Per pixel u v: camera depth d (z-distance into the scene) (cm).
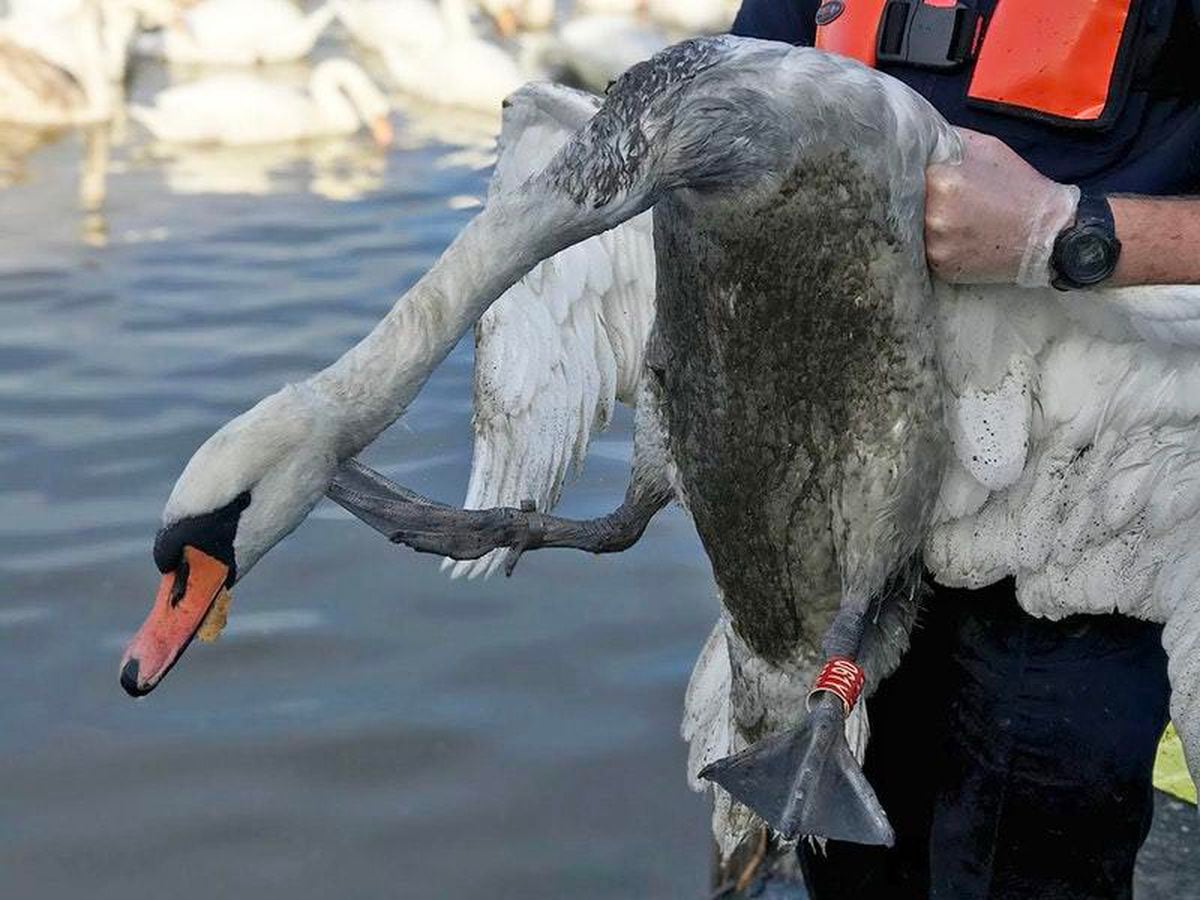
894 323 224
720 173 215
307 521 627
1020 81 241
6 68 1128
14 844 490
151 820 500
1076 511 247
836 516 236
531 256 224
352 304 789
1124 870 266
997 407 238
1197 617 247
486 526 265
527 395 280
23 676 552
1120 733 259
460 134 1098
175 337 754
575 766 517
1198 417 238
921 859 280
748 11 278
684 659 559
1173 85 239
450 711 538
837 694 228
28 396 700
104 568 598
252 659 559
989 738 264
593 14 1445
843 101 213
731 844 276
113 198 955
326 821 499
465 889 475
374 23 1355
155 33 1339
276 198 953
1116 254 221
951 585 254
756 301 224
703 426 240
